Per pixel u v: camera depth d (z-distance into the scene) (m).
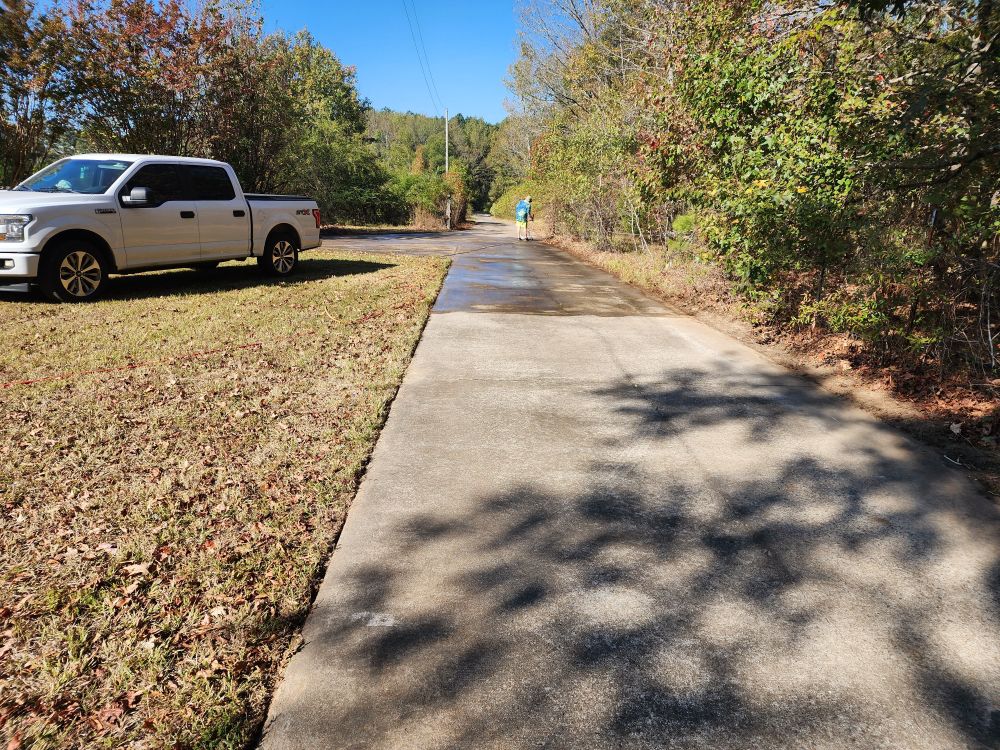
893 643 2.42
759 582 2.78
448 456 4.02
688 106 8.05
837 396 5.36
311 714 2.06
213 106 18.97
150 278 10.91
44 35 14.80
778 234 6.52
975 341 5.32
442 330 7.49
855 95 5.79
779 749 1.95
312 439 4.21
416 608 2.58
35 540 3.02
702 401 5.16
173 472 3.72
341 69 44.84
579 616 2.54
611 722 2.04
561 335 7.41
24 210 7.83
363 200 36.31
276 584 2.72
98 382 5.24
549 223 27.30
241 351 6.21
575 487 3.63
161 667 2.26
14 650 2.33
